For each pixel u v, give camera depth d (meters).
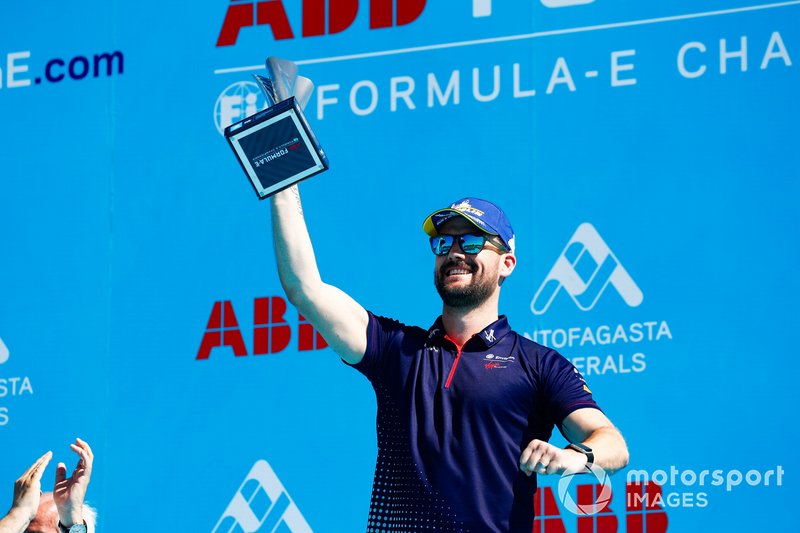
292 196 6.14
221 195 8.33
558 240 7.59
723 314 7.23
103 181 8.54
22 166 8.69
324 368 7.86
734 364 7.16
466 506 5.69
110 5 8.77
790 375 7.07
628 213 7.52
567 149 7.71
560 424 5.90
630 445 7.18
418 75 8.09
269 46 8.44
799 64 7.43
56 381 8.27
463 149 7.91
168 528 7.86
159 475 7.94
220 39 8.55
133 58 8.67
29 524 6.88
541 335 7.48
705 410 7.14
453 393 5.88
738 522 6.97
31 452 8.19
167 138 8.50
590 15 7.83
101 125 8.63
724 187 7.40
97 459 8.05
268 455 7.82
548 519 7.14
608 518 7.10
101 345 8.26
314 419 7.80
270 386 7.91
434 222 6.29
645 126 7.60
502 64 7.94
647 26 7.71
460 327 6.18
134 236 8.40
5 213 8.62
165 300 8.24
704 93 7.54
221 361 8.05
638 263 7.43
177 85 8.56
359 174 8.07
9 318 8.45
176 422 8.02
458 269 6.18
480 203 6.32
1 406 8.30
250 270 8.16
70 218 8.53
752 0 7.56
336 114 8.19
